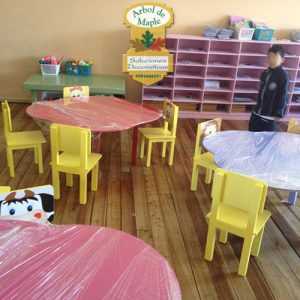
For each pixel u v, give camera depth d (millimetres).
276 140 2832
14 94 5289
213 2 5078
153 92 5266
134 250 1446
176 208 2939
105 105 3490
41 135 3348
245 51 5191
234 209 2344
